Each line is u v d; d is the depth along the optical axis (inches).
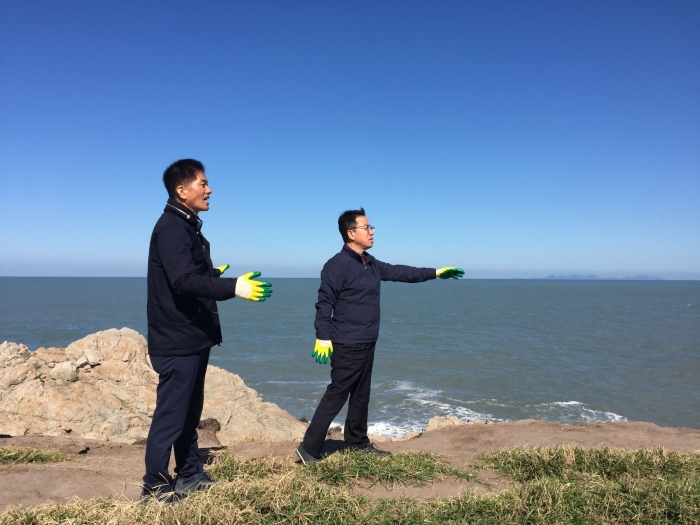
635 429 228.8
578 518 122.7
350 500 128.8
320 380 848.3
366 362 168.9
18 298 3533.5
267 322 1897.1
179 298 125.2
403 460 165.5
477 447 197.2
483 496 134.0
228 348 1199.6
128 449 225.5
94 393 363.3
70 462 181.3
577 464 163.6
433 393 766.5
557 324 1886.1
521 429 227.6
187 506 117.2
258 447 197.5
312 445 163.3
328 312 163.9
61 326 1610.5
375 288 171.0
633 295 5137.8
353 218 170.1
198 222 132.0
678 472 155.7
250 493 127.6
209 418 351.6
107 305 2770.7
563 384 833.5
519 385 824.3
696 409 697.6
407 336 1480.1
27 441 218.4
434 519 121.3
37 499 131.4
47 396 349.4
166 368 125.5
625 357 1103.6
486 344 1309.1
